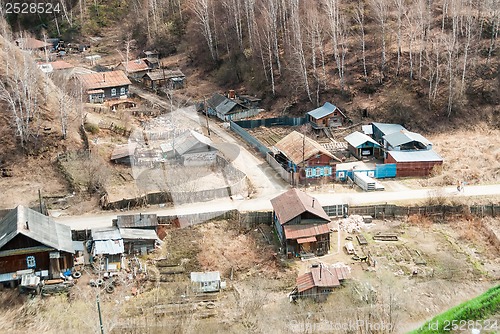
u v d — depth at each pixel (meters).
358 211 45.25
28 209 40.00
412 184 49.84
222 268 39.09
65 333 32.22
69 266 38.03
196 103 68.19
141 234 40.66
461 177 50.09
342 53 68.25
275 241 42.19
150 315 33.47
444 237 42.56
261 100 69.44
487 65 63.53
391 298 32.41
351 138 56.69
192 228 42.69
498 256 40.25
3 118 52.56
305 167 49.97
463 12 69.31
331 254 40.66
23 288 36.19
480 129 58.84
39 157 50.81
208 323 32.66
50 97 57.31
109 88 69.69
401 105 61.59
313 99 66.06
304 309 33.50
